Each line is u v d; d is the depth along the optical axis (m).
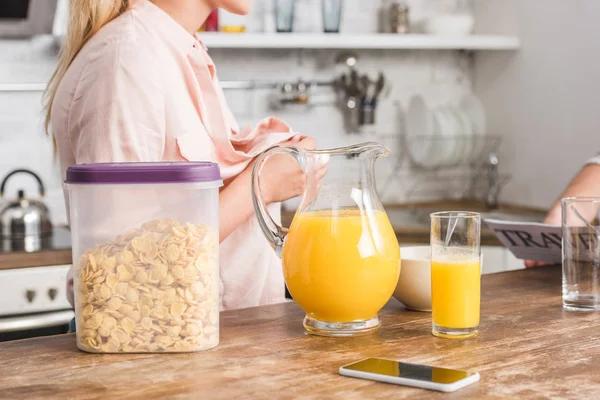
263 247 1.64
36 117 3.18
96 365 1.01
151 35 1.46
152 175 1.05
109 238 1.06
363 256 1.11
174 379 0.95
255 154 1.58
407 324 1.21
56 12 3.03
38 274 2.56
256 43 3.22
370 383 0.93
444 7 3.91
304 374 0.96
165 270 1.05
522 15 3.65
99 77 1.40
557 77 3.47
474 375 0.93
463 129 3.76
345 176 1.15
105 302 1.06
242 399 0.88
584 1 3.31
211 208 1.08
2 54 3.12
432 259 1.14
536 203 3.63
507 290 1.43
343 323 1.15
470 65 3.97
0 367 1.01
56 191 3.22
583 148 3.36
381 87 3.62
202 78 1.54
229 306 1.66
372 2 3.76
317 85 3.63
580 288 1.28
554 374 0.95
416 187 3.89
